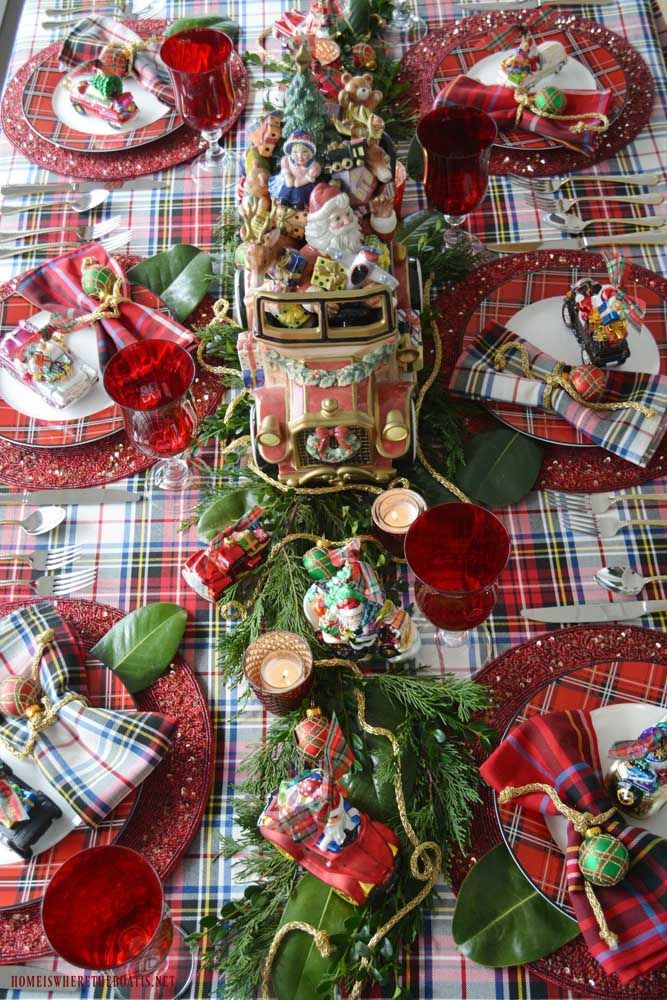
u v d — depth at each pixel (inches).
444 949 37.1
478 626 43.2
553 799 37.2
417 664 42.5
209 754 40.9
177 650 42.9
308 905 37.2
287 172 39.0
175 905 38.7
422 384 48.4
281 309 40.7
